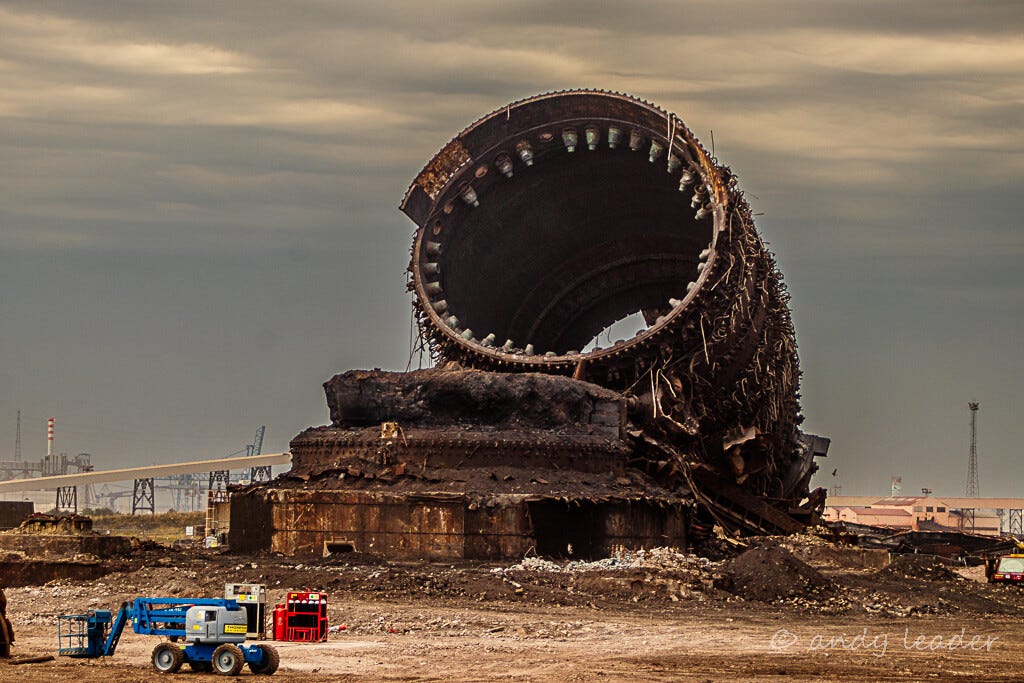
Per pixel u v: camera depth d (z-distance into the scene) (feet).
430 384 173.78
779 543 189.16
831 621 135.54
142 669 91.76
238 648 89.81
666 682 89.30
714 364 192.13
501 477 162.09
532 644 109.29
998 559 194.39
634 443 183.21
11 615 120.57
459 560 154.71
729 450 198.90
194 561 151.02
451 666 95.91
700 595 143.54
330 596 131.95
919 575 177.47
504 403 174.19
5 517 198.49
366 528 158.61
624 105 197.98
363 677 89.51
